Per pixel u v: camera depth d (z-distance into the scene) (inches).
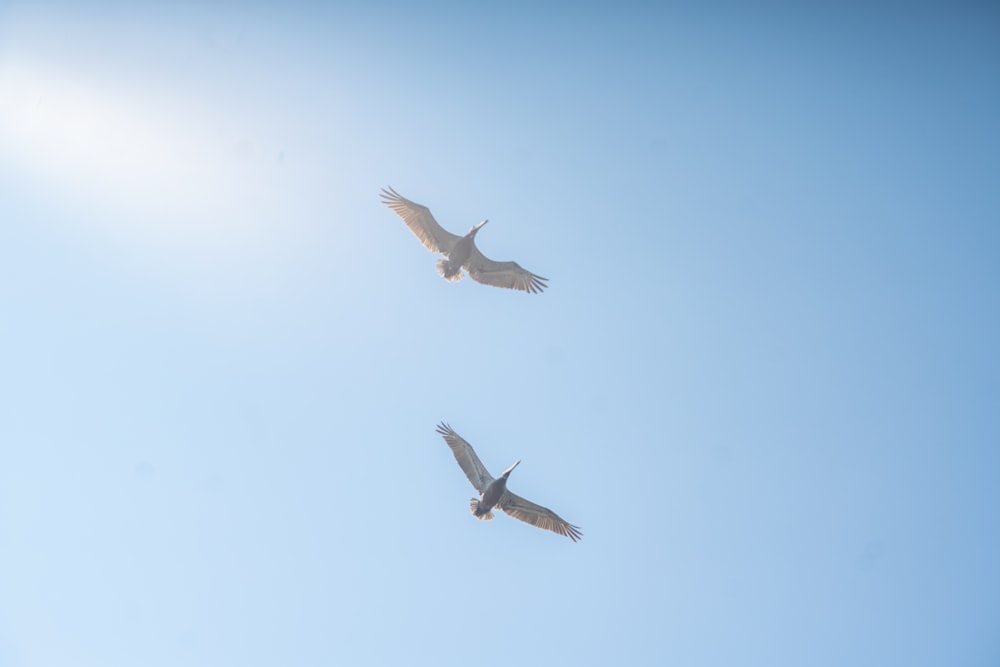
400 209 965.2
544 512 957.8
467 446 989.8
